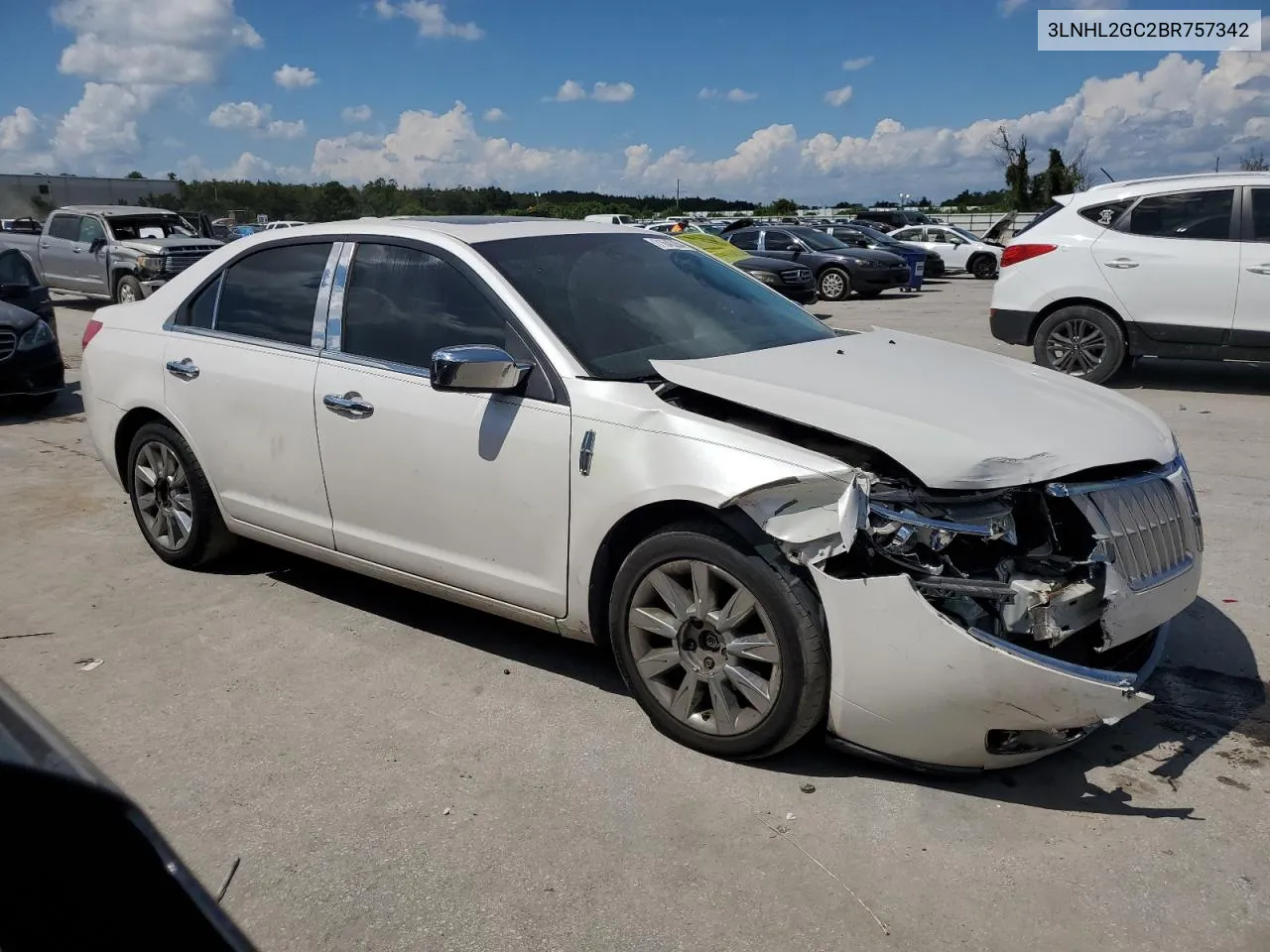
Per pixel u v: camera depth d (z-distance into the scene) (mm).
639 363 3598
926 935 2486
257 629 4355
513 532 3578
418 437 3779
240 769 3281
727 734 3195
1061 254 9266
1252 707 3545
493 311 3723
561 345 3549
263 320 4453
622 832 2912
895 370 3578
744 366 3494
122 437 5102
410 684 3834
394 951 2482
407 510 3883
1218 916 2521
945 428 2996
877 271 20516
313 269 4316
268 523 4461
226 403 4469
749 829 2910
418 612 4520
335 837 2920
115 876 1230
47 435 8250
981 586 2809
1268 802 2988
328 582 4887
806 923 2535
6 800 1176
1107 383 9570
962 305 19125
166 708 3684
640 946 2475
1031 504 2988
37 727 1337
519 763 3285
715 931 2518
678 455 3139
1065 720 2801
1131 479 3115
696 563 3162
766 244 22297
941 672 2791
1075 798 3029
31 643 4246
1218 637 4086
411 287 3977
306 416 4152
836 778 3154
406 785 3170
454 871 2764
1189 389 9219
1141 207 8977
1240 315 8594
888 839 2852
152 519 5090
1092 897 2598
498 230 4098
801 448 3039
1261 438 7273
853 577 2926
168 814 3041
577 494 3375
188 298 4809
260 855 2850
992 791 3068
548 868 2768
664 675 3355
